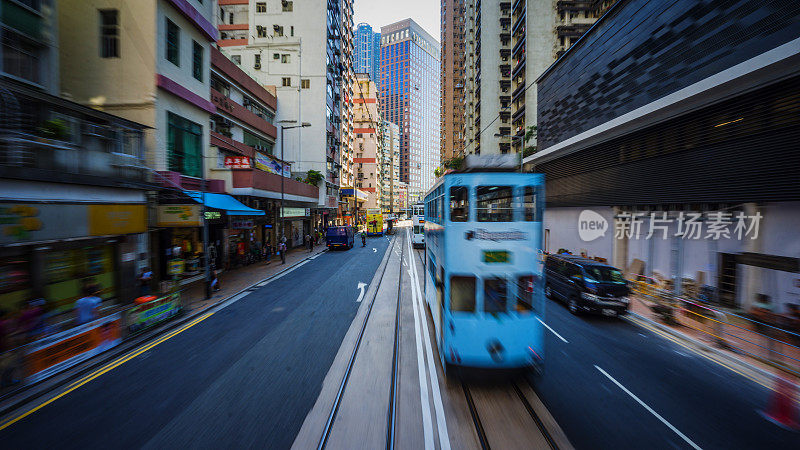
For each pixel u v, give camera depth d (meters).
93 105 11.85
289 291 13.27
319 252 26.02
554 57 32.34
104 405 5.34
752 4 9.14
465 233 5.91
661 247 12.90
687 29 11.22
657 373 6.69
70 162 8.30
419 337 8.41
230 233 18.84
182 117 13.62
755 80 8.98
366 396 5.63
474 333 5.84
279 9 33.44
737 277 10.15
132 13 11.88
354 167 70.19
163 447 4.36
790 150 8.41
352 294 12.79
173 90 12.76
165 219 11.81
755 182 9.22
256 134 24.97
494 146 40.72
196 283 14.45
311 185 28.95
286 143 32.91
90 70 11.85
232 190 16.52
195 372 6.49
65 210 8.06
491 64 40.88
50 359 6.22
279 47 33.16
